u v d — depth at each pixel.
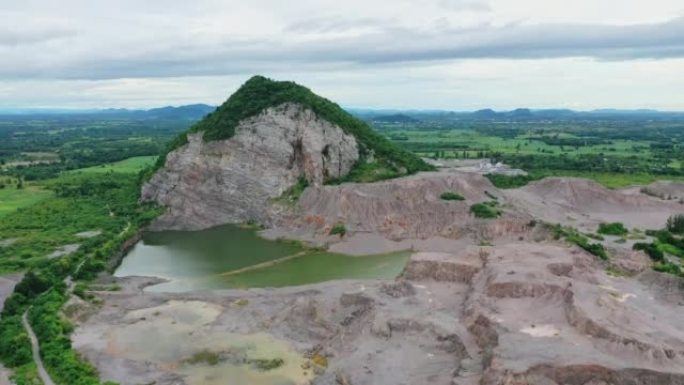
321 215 131.62
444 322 71.06
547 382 54.31
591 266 89.62
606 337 59.75
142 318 83.00
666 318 69.44
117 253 115.88
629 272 93.44
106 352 72.00
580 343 59.69
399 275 93.12
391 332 71.38
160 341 75.44
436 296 81.06
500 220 122.56
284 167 148.75
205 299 89.75
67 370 65.19
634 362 56.38
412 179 138.00
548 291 71.88
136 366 68.31
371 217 127.81
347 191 133.00
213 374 66.75
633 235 122.50
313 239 125.38
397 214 128.25
